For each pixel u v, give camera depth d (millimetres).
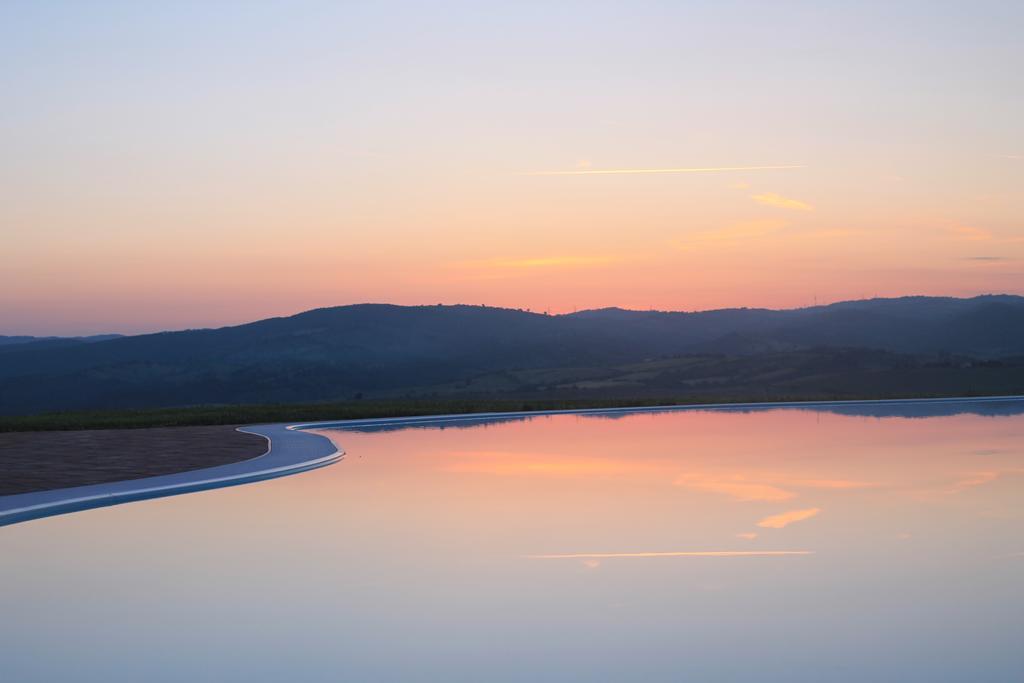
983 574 7125
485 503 10648
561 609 6215
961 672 4938
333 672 4988
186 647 5434
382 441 19109
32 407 112500
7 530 9070
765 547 8156
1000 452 15961
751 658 5188
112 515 9914
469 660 5180
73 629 5805
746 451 16422
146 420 24391
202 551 8094
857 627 5766
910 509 10086
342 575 7215
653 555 7852
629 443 18266
